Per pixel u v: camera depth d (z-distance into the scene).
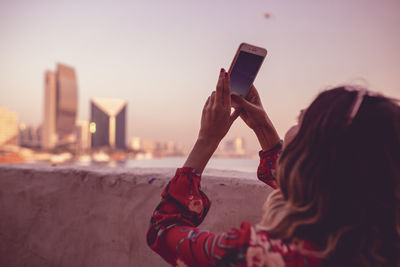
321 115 0.47
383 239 0.44
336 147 0.45
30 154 139.62
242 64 0.80
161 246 0.57
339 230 0.45
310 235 0.47
